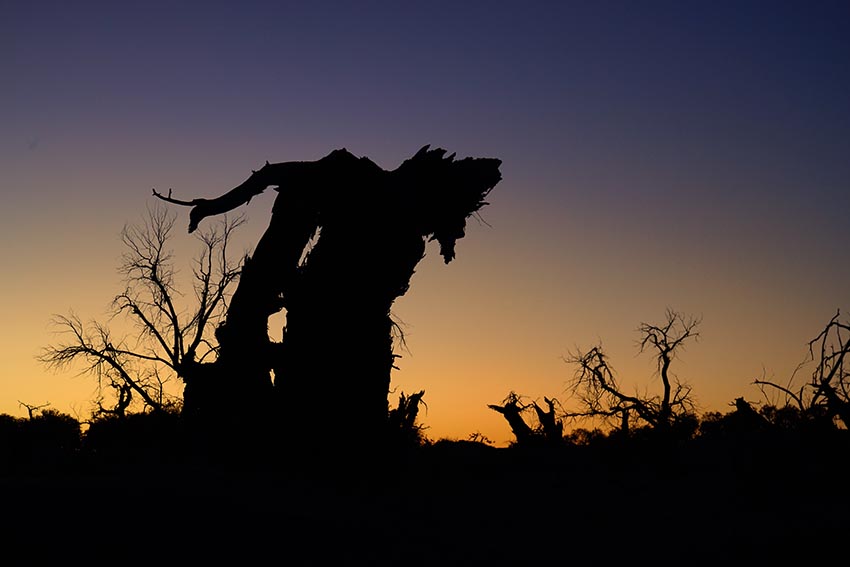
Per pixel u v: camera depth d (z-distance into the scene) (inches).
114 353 1822.1
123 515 912.3
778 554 990.4
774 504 1312.7
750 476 1466.5
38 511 896.3
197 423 1477.6
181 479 1208.8
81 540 829.8
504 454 1782.7
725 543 1032.2
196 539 868.0
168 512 940.0
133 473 1259.8
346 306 1446.9
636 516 1191.6
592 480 1502.2
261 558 839.1
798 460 1496.1
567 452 1943.9
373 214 1465.3
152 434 1611.7
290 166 1530.5
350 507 1130.7
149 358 1854.1
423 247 1526.8
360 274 1453.0
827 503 1309.1
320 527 958.4
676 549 1013.2
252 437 1417.3
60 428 1662.2
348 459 1395.2
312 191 1485.0
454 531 1039.6
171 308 1876.2
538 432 2046.0
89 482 1101.7
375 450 1422.2
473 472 1551.4
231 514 961.5
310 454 1393.9
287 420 1423.5
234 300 1508.4
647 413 1958.7
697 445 1879.9
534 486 1440.7
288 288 1486.2
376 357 1459.2
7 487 1005.8
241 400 1455.5
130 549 821.2
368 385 1445.6
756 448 1553.9
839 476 1438.2
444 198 1502.2
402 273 1489.9
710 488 1448.1
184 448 1454.2
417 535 986.1
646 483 1518.2
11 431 1604.3
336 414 1418.6
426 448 1761.8
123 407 1765.5
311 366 1438.2
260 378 1473.9
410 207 1472.7
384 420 1464.1
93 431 1648.6
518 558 933.8
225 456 1411.2
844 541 1025.5
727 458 1633.9
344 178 1472.7
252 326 1489.9
